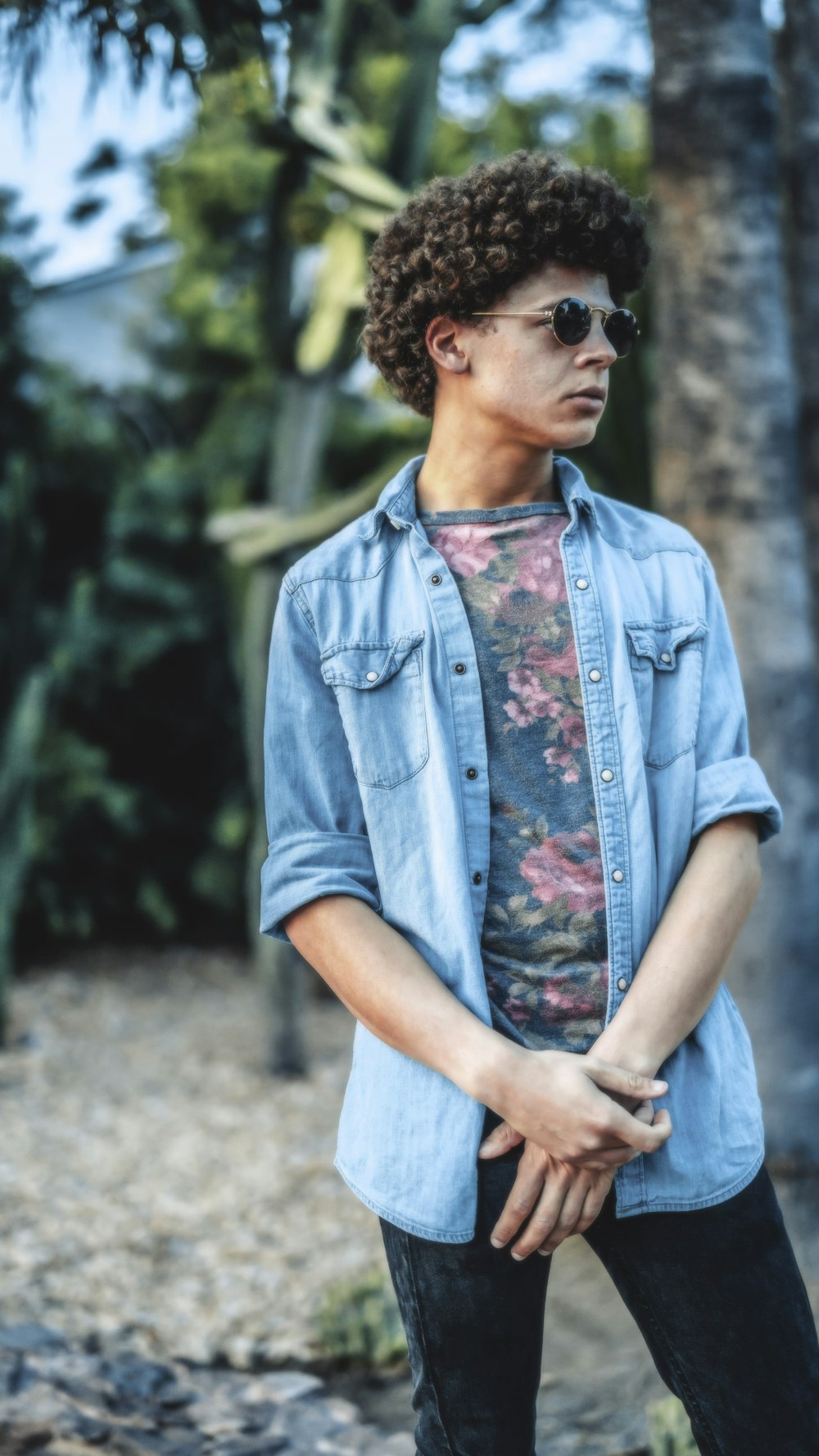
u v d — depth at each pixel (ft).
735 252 11.89
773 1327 3.77
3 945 22.02
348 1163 4.07
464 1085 3.65
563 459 4.37
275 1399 8.70
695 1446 7.07
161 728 31.48
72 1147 16.30
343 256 19.36
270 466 31.83
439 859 3.90
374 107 23.54
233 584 30.17
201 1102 19.17
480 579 4.07
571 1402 8.55
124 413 35.68
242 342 33.09
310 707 4.12
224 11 6.86
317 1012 26.55
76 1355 9.00
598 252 3.89
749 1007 12.31
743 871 3.89
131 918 31.71
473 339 3.96
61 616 30.22
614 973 3.82
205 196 29.43
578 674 3.95
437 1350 3.90
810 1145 12.19
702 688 4.08
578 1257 11.37
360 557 4.21
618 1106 3.47
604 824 3.87
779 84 13.99
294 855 4.01
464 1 16.43
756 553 12.07
